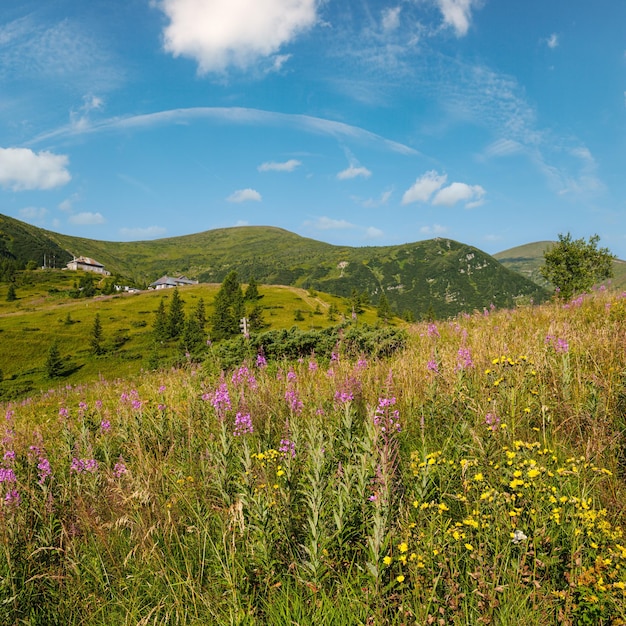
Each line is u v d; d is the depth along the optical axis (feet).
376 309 456.86
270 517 11.09
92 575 11.37
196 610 9.70
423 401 19.04
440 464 12.80
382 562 8.98
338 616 8.79
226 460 13.83
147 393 40.27
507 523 9.62
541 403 16.08
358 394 21.15
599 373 17.84
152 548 11.18
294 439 15.42
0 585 10.52
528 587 8.67
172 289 497.05
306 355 42.14
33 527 13.24
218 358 43.52
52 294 510.58
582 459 11.66
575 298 40.29
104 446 18.39
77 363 260.83
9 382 233.55
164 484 14.80
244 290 469.57
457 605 8.23
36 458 17.70
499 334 30.14
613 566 8.68
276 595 9.64
